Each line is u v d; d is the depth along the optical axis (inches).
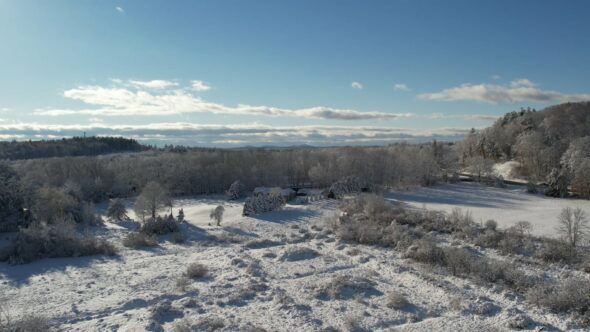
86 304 869.2
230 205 2714.1
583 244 1254.9
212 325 716.7
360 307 812.0
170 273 1102.4
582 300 781.3
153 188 2159.2
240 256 1259.8
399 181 3117.6
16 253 1315.2
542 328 703.7
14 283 1056.8
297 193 2972.4
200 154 4106.8
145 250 1450.5
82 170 3412.9
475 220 1779.0
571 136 3978.8
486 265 1002.1
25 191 1977.1
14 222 1871.3
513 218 1830.7
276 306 812.6
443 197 2635.3
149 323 730.8
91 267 1205.7
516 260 1119.0
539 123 5059.1
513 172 3863.2
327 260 1181.1
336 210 2080.5
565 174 2726.4
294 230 1731.1
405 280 982.4
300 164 3868.1
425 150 3914.9
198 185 3555.6
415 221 1638.8
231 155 3956.7
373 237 1395.2
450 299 847.7
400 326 724.7
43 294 949.8
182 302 847.1
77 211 2066.9
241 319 753.0
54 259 1316.4
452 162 3782.0
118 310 830.5
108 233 1830.7
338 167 3353.8
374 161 3191.4
